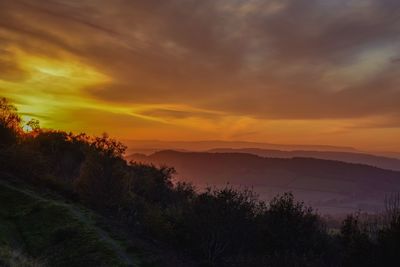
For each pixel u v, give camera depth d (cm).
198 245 2847
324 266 2641
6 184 3148
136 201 3919
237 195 2927
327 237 3161
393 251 2356
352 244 2564
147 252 2533
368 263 2403
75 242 2386
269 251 2781
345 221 3077
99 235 2520
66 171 4531
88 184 3453
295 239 2833
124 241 2609
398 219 2462
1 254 1970
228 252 2833
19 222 2631
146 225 3053
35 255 2252
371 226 2886
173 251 2741
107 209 3412
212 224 2773
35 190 3269
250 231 2834
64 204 3033
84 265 2166
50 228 2552
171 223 3036
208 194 2927
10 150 3659
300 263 2541
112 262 2184
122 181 3547
